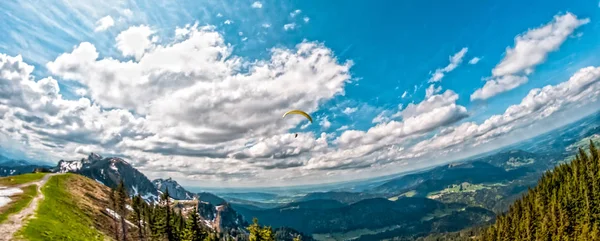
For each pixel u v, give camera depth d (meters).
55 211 86.56
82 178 165.50
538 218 136.88
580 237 114.56
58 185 127.44
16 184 116.06
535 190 177.00
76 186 146.00
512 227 150.25
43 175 148.25
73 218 92.62
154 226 119.50
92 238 83.69
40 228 66.81
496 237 159.50
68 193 123.06
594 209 126.44
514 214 160.75
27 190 102.25
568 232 123.31
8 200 84.69
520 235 139.88
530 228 135.50
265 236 72.69
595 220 122.56
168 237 112.69
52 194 106.44
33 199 90.38
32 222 68.19
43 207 83.88
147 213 138.62
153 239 118.38
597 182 132.62
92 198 141.62
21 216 71.25
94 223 106.44
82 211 110.25
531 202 160.25
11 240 56.25
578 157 172.38
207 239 102.69
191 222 98.25
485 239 177.88
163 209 117.50
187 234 97.88
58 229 72.06
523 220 144.50
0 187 106.19
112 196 128.00
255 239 72.38
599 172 137.12
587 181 141.50
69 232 75.12
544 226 126.25
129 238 120.94
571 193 142.25
